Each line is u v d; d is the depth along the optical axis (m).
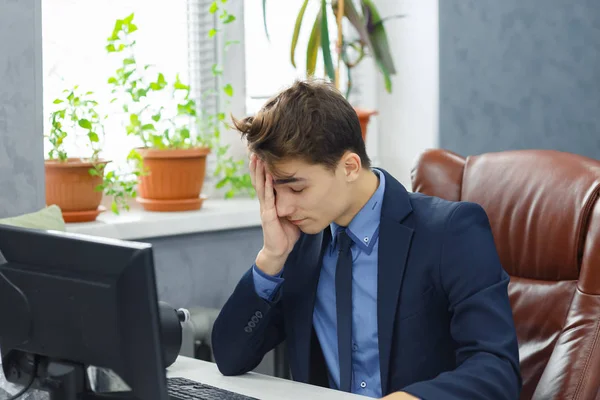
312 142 1.44
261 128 1.45
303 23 3.37
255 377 1.66
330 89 1.51
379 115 3.59
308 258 1.68
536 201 1.93
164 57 3.03
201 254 2.86
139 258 1.10
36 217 2.27
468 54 3.41
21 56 2.38
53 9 2.74
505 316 1.47
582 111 3.77
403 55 3.48
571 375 1.67
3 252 1.27
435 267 1.54
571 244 1.85
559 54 3.68
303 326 1.66
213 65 3.01
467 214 1.57
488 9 3.45
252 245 3.01
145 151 2.82
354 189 1.58
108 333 1.14
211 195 3.24
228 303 1.69
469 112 3.44
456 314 1.51
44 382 1.28
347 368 1.61
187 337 2.53
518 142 3.60
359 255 1.63
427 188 2.14
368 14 3.19
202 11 3.10
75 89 2.65
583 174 1.88
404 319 1.56
